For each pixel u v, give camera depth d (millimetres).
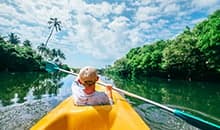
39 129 889
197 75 10875
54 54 32562
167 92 4090
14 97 2658
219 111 2395
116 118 1003
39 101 2441
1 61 13039
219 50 9789
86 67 1068
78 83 1137
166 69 12453
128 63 20906
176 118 1900
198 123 1237
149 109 2236
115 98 1347
